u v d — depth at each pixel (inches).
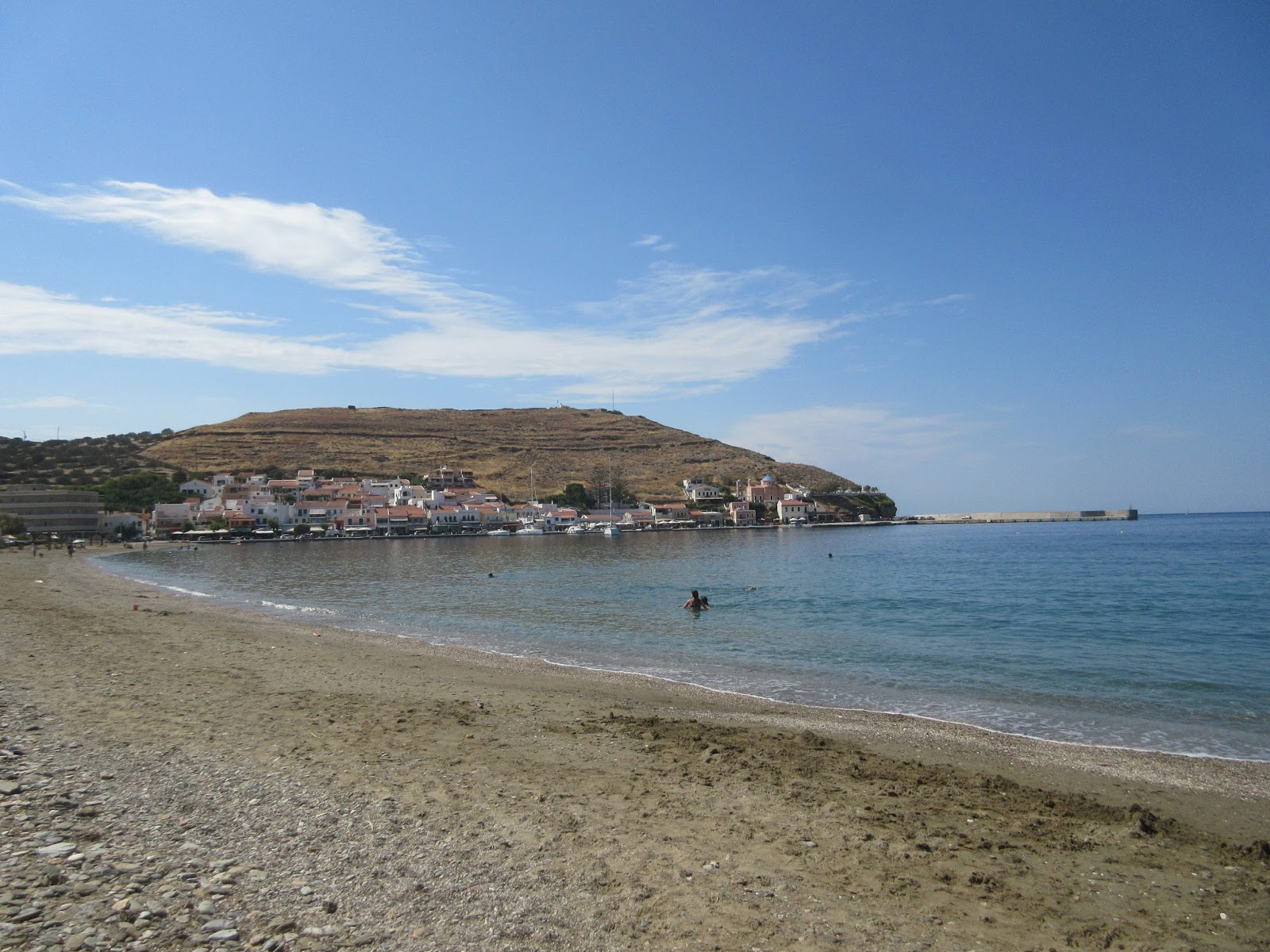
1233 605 1702.8
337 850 370.3
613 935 304.5
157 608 1588.3
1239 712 774.5
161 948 272.2
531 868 362.3
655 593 2034.9
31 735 534.0
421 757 540.4
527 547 5201.8
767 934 311.4
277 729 601.3
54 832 365.4
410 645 1160.2
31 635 1063.6
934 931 321.7
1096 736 678.5
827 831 429.4
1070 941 320.2
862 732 678.5
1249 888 376.5
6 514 5000.0
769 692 858.1
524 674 936.9
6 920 280.1
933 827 444.5
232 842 372.5
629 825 425.7
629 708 749.9
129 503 6328.7
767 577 2568.9
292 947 279.7
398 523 6845.5
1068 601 1815.9
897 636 1283.2
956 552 4082.2
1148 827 453.4
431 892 331.9
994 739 664.4
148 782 450.9
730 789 498.0
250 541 6013.8
